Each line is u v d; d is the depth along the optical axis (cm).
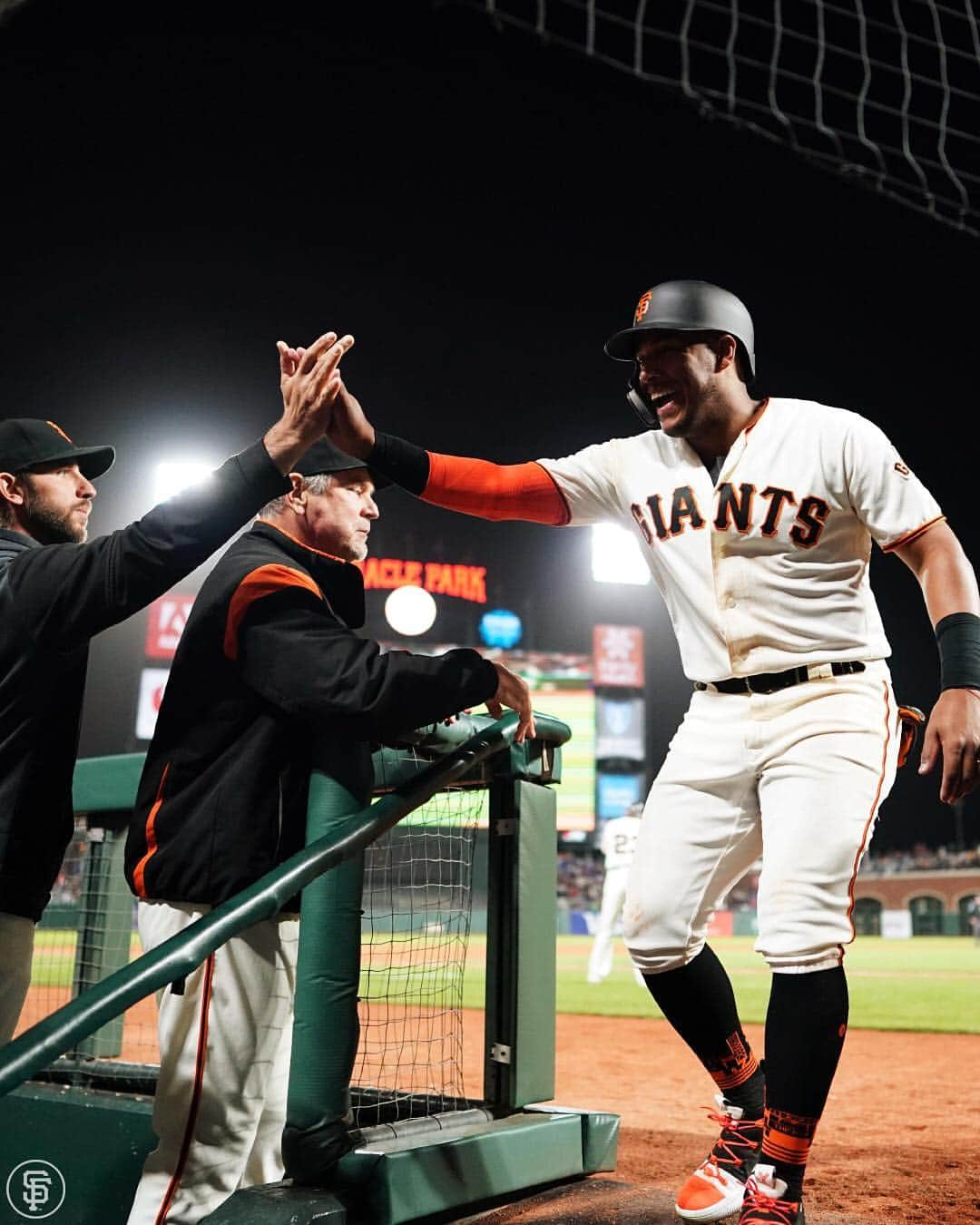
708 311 225
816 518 214
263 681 216
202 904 221
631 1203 242
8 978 240
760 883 209
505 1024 269
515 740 254
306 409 220
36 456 258
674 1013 227
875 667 218
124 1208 251
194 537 214
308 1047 208
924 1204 282
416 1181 213
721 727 221
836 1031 199
